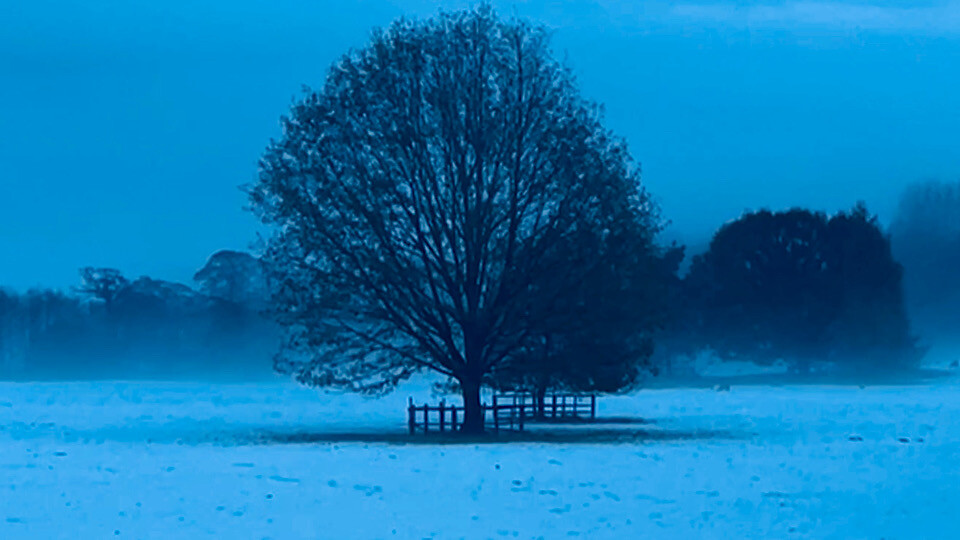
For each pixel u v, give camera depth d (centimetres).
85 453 4597
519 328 5253
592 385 5372
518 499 3064
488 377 5356
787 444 4931
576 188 5184
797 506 2938
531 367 5281
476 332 5256
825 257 14738
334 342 5159
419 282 5175
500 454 4378
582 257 5138
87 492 3209
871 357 14875
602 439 5225
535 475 3631
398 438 5350
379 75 5225
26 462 4138
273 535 2480
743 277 14738
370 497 3102
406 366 5325
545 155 5175
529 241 5169
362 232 5162
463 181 5191
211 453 4525
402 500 3044
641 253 5378
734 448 4694
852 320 14650
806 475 3638
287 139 5219
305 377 5238
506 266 5194
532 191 5178
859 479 3534
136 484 3403
